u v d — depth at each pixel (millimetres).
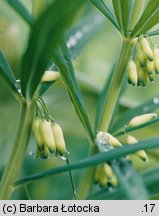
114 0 180
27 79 155
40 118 172
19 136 170
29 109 168
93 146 188
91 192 223
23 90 160
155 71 191
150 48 188
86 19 223
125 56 189
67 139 299
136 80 191
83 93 287
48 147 170
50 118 173
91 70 360
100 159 151
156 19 177
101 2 181
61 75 167
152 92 361
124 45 189
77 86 173
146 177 185
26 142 170
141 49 188
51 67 188
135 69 190
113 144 187
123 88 215
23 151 171
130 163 151
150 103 212
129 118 207
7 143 271
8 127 276
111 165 150
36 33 139
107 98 193
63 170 156
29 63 150
